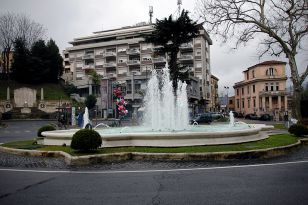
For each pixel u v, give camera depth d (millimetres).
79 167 9430
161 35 36531
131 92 66812
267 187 6457
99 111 69625
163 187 6621
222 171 8406
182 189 6418
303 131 17688
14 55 75062
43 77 78812
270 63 77125
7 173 8547
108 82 58469
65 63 98188
